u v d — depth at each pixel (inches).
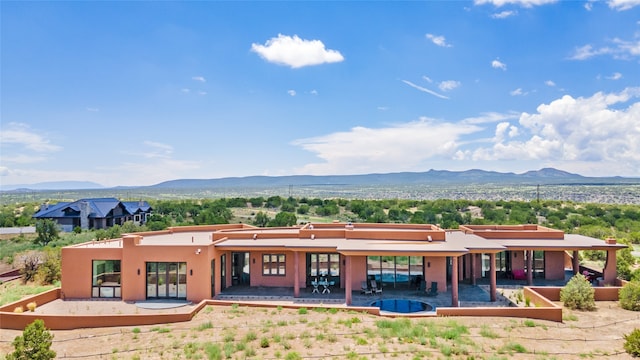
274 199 3841.0
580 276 745.6
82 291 789.9
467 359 468.8
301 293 821.9
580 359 478.3
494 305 745.6
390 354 484.1
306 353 490.9
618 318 655.1
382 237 868.6
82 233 1839.3
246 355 487.5
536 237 980.6
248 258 890.7
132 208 2492.6
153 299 778.2
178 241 907.4
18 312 667.4
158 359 486.6
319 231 895.1
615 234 1823.3
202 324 604.7
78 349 531.2
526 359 473.1
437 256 808.9
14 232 1959.9
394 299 774.5
